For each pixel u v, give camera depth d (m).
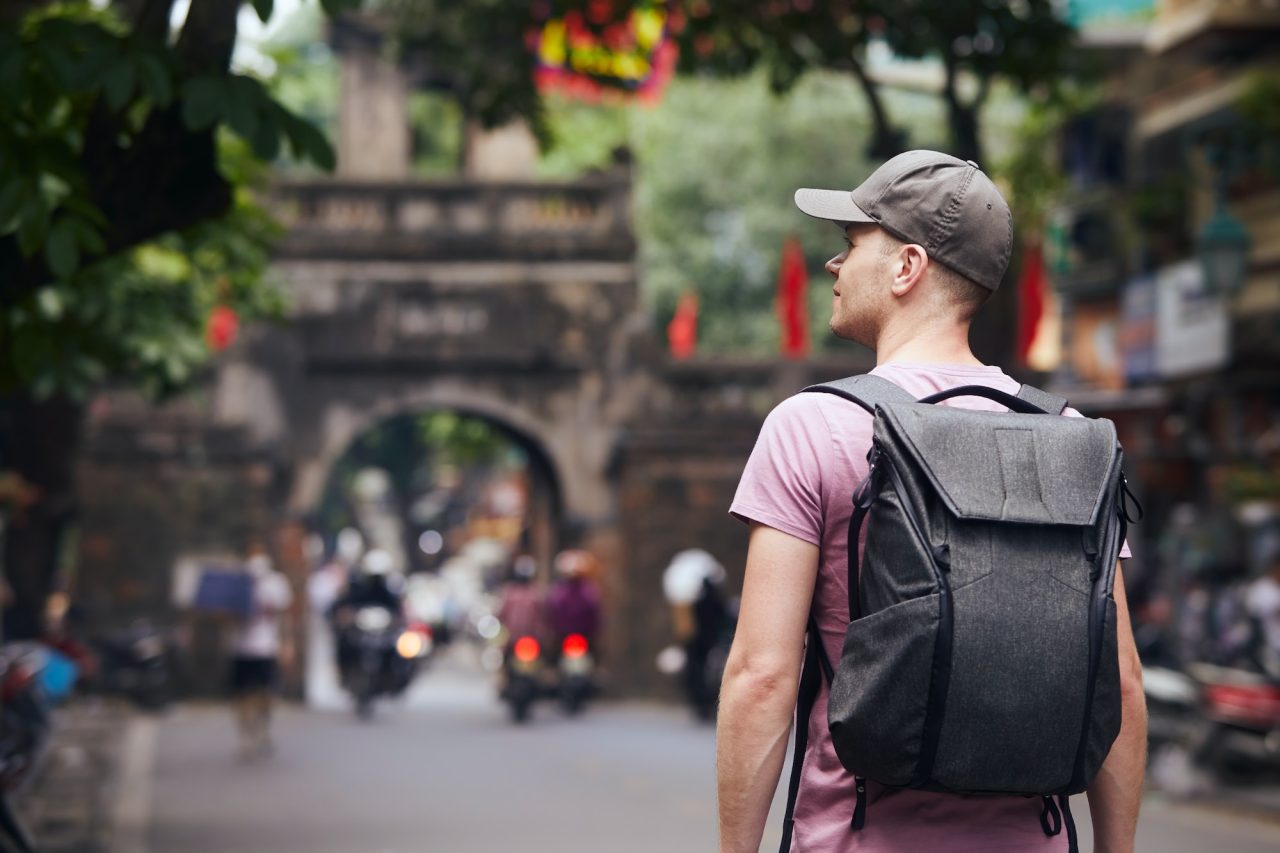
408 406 30.66
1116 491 2.58
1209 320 22.12
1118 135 26.47
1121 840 2.76
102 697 24.69
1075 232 27.31
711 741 20.56
